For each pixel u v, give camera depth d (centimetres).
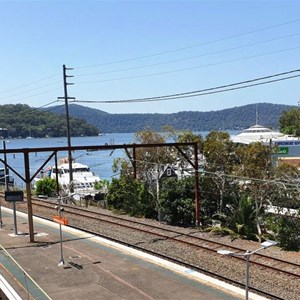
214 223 2916
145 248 2130
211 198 3120
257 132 7588
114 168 4909
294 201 2656
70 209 3406
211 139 3569
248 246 2252
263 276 1681
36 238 2264
